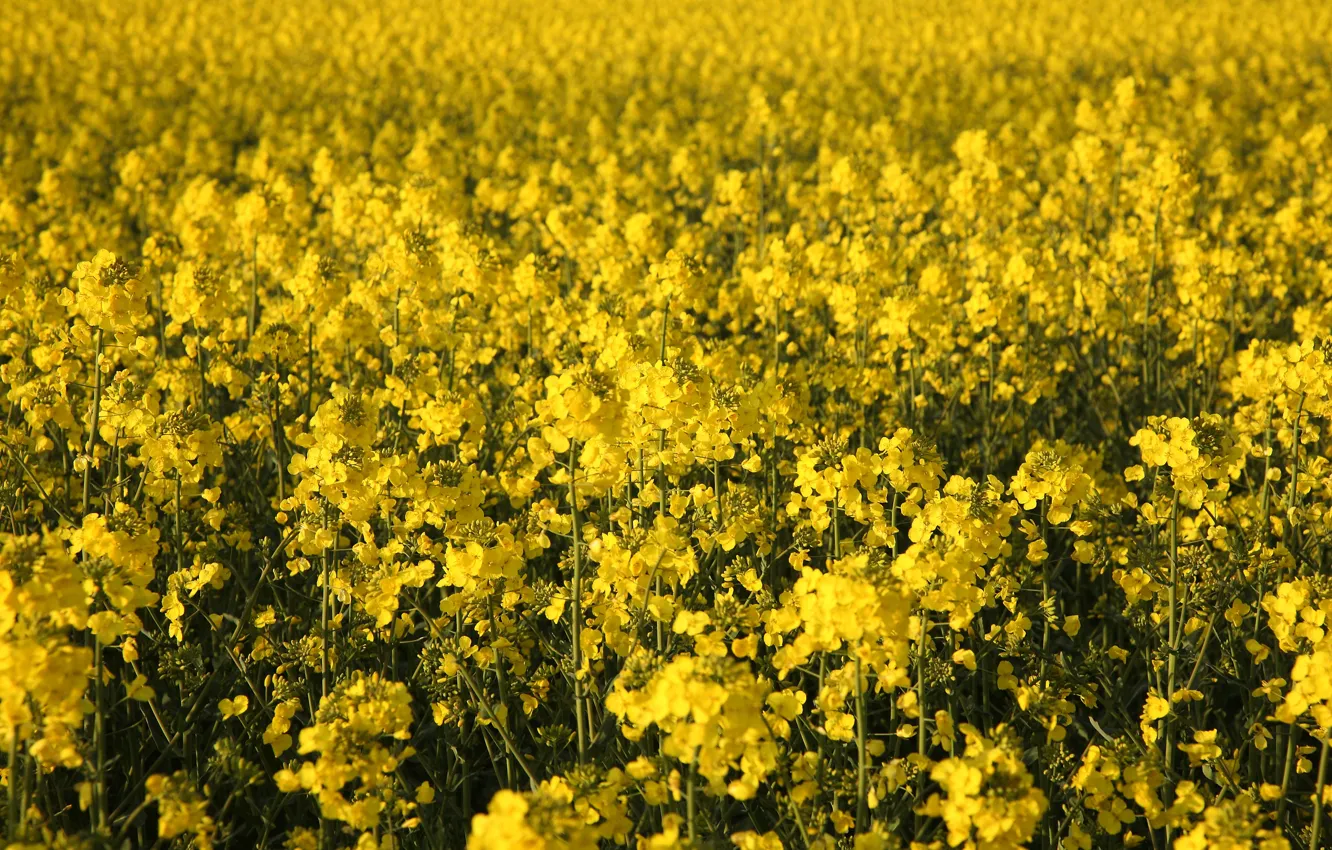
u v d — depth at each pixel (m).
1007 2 38.75
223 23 36.09
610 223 9.34
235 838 4.22
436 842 3.73
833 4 40.97
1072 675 4.00
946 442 6.71
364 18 36.41
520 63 29.27
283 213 7.27
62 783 3.94
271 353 6.02
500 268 6.70
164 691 4.49
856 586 2.83
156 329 7.80
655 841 2.58
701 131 15.40
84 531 3.29
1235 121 15.85
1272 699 3.52
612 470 3.61
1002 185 8.89
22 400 4.70
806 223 11.23
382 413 5.75
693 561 3.70
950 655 3.90
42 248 8.11
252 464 6.02
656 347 5.65
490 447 5.69
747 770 2.69
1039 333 7.81
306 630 4.69
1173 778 3.61
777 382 5.06
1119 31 31.36
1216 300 7.01
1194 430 3.80
